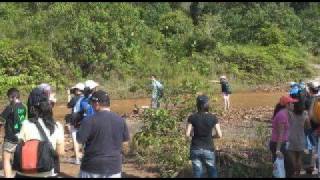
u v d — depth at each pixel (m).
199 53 40.34
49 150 6.99
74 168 11.76
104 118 6.94
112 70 34.84
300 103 9.60
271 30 47.22
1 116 9.68
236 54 40.00
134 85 31.91
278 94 32.38
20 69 31.61
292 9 57.88
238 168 10.62
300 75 40.03
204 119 8.81
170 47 41.03
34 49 32.75
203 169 8.99
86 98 11.69
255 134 15.70
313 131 10.26
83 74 34.34
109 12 39.41
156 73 35.78
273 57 41.62
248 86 35.88
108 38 35.94
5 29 37.50
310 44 49.72
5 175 9.29
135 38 38.50
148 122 12.55
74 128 12.05
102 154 6.86
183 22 45.97
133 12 40.84
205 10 54.53
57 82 31.95
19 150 6.96
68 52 34.53
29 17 40.88
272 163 10.81
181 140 11.68
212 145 8.88
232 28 49.97
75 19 37.53
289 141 9.53
